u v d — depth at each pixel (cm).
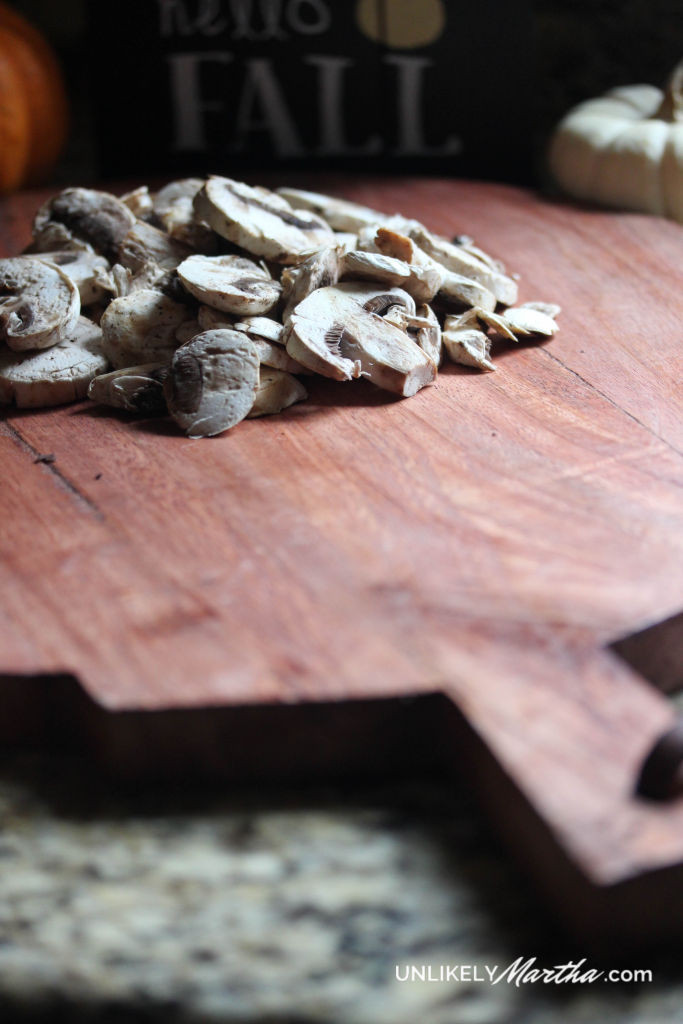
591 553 53
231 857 47
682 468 57
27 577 53
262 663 49
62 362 62
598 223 77
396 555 53
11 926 46
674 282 71
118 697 48
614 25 93
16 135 82
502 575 52
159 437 60
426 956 45
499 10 83
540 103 95
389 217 74
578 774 46
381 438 59
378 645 50
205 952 45
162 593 52
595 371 64
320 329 61
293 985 45
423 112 85
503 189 82
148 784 49
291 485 57
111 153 86
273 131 85
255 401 61
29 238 76
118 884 47
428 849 47
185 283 62
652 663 51
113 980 45
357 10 83
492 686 48
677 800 45
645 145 77
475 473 57
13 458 59
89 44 84
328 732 49
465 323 65
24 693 50
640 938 45
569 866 45
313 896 46
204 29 83
